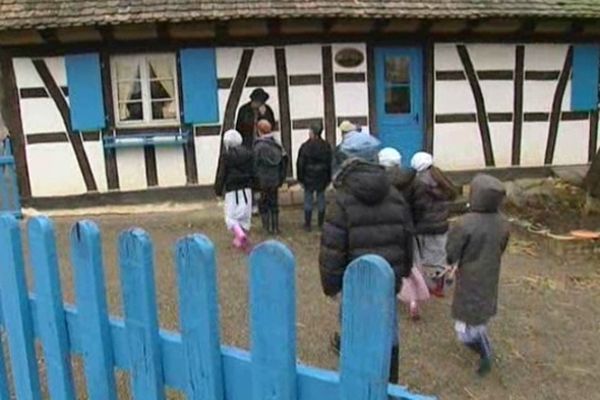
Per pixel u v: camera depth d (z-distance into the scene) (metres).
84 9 8.64
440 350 4.52
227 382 1.64
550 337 4.85
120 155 9.52
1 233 2.13
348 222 3.38
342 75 9.79
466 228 3.95
